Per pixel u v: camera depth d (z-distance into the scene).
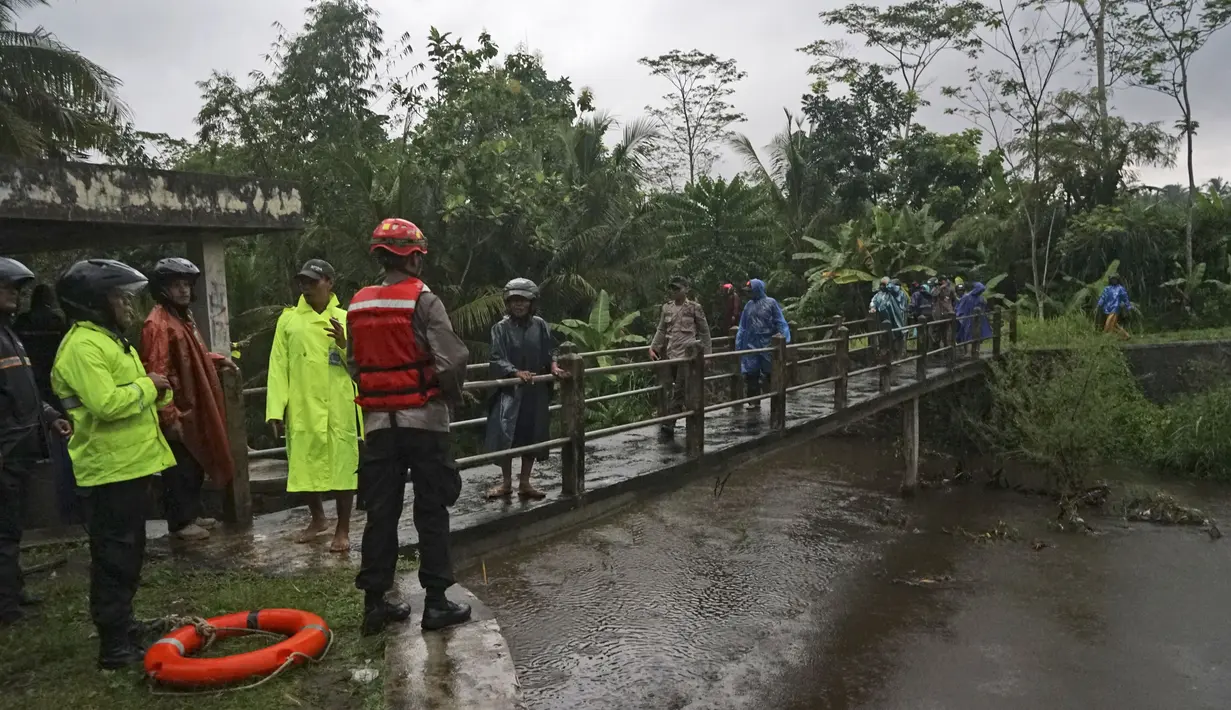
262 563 4.52
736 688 7.14
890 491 13.73
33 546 5.02
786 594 9.30
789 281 23.98
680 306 8.98
